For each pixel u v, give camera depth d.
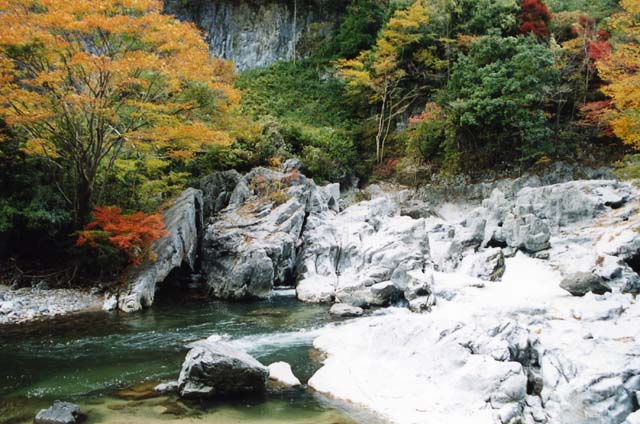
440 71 37.28
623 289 16.09
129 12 17.94
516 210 23.12
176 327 14.89
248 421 8.43
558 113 31.28
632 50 20.14
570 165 30.20
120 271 19.25
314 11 48.28
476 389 8.93
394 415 8.72
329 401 9.41
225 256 21.05
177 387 9.86
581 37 31.75
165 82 19.05
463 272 19.64
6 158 18.17
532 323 12.39
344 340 12.75
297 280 21.22
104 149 21.47
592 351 9.62
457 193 32.28
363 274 19.64
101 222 18.11
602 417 7.57
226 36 48.53
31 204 17.98
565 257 19.50
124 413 8.63
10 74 17.48
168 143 20.47
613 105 27.56
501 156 32.53
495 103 30.02
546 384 9.18
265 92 42.09
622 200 22.78
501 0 35.66
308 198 24.64
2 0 15.80
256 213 23.20
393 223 22.89
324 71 44.22
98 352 12.27
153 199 23.22
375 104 39.88
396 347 11.09
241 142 31.05
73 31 17.23
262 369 9.84
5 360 11.56
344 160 34.81
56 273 19.00
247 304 18.45
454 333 10.68
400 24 36.03
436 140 34.22
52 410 8.32
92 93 17.89
